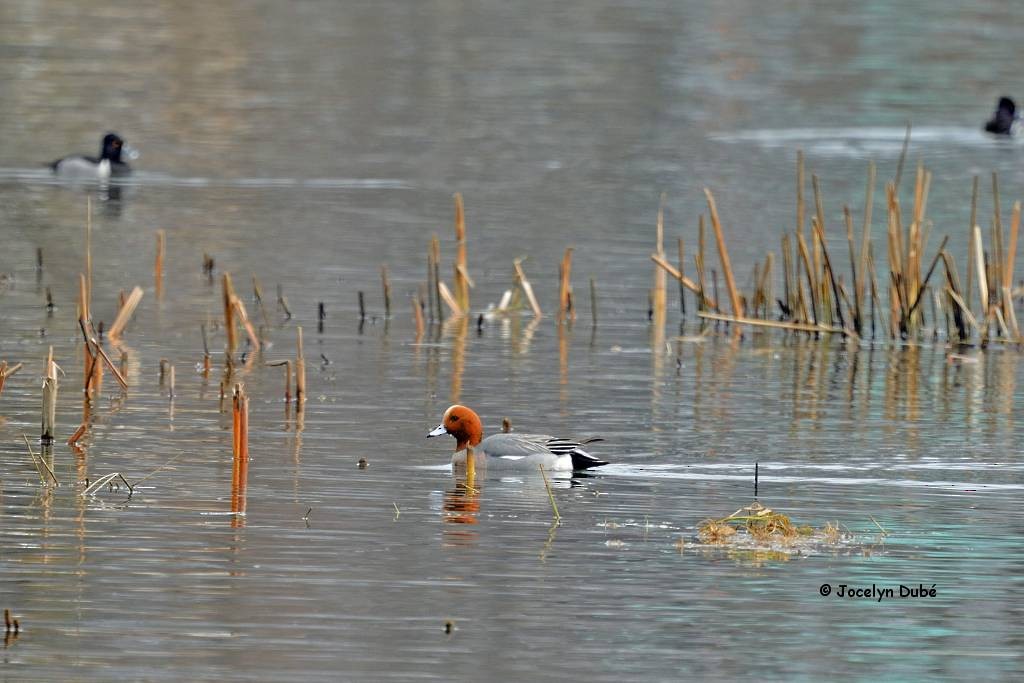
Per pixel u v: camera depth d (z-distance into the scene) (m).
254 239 36.06
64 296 29.81
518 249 35.56
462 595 14.44
